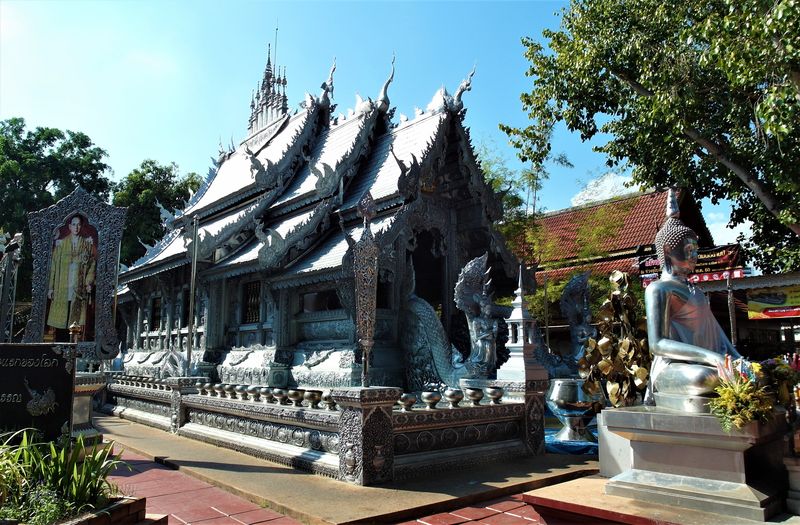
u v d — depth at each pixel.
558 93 18.88
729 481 4.08
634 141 18.73
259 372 13.63
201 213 20.77
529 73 19.44
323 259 12.83
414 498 6.57
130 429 12.77
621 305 7.49
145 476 8.27
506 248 15.19
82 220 12.98
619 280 7.67
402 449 7.63
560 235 29.84
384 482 7.22
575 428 10.09
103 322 12.80
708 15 14.80
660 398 4.71
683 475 4.31
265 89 23.80
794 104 12.70
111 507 4.81
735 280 19.70
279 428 9.01
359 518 5.84
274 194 17.22
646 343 7.36
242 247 16.22
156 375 17.83
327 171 14.88
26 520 4.45
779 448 4.36
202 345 16.33
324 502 6.44
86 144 39.41
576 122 18.97
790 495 4.12
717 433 4.05
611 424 4.70
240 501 6.91
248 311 15.72
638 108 17.25
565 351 26.44
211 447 10.22
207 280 16.03
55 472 5.04
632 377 7.23
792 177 15.35
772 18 11.75
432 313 12.90
